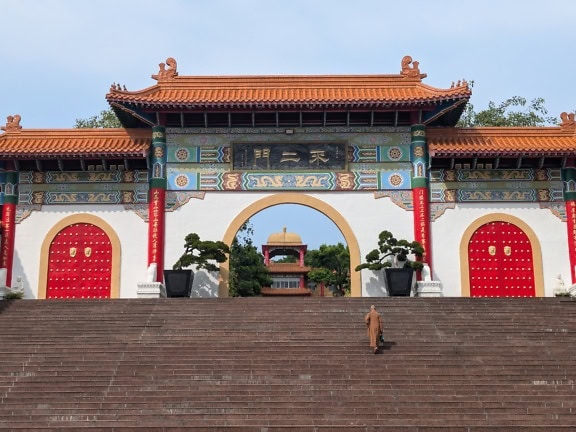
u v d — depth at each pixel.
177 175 37.50
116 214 37.31
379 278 36.41
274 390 22.23
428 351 25.12
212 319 28.14
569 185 37.16
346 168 37.53
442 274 36.53
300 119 37.66
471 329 27.11
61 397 21.97
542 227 37.03
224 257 35.19
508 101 56.25
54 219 37.25
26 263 36.78
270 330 27.05
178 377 23.17
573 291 35.00
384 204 37.19
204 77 39.03
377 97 36.81
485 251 36.81
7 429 20.22
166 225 37.03
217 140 37.88
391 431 20.09
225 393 22.12
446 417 20.84
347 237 36.81
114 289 36.44
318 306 29.53
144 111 37.03
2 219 37.16
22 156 36.25
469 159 37.19
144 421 20.75
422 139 37.44
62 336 26.47
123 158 36.59
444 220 37.09
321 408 21.20
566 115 38.31
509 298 30.25
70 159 36.91
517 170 37.56
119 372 23.45
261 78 39.06
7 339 26.25
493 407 21.25
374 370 23.45
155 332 26.98
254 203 37.25
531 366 23.81
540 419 20.66
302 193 37.34
